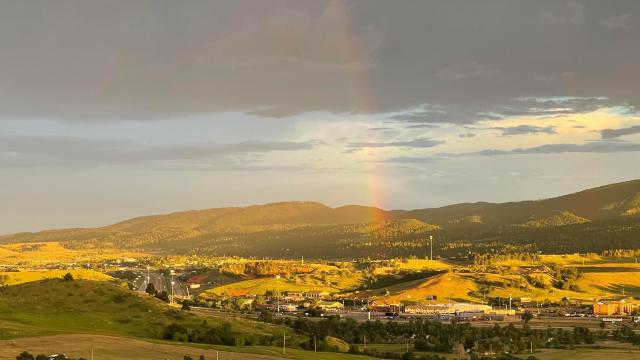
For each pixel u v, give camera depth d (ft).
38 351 504.43
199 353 555.69
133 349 543.80
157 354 531.09
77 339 565.53
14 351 499.92
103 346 544.21
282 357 579.48
